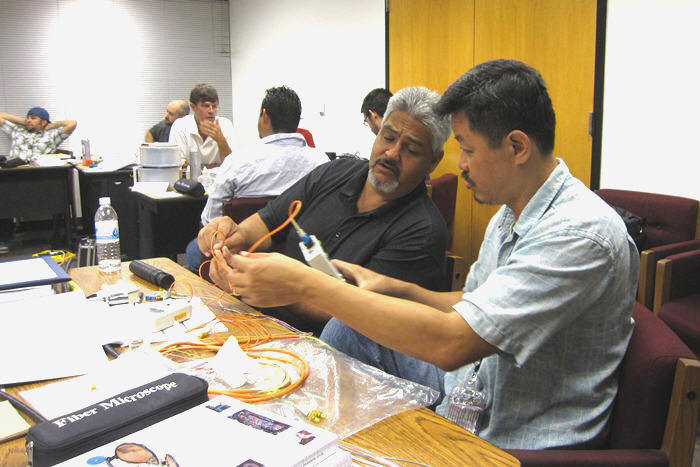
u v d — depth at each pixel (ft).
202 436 2.32
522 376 3.54
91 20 21.88
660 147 9.64
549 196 3.30
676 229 9.06
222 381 3.35
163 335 4.13
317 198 6.13
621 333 3.40
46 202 17.89
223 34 24.41
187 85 23.99
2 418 2.94
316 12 17.97
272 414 2.54
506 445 3.57
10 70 20.92
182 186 11.58
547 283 3.02
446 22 13.17
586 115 10.67
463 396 3.97
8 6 20.57
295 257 5.94
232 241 5.81
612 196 9.92
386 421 3.00
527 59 11.52
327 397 3.24
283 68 20.44
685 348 3.20
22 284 4.29
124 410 2.47
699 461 6.53
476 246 13.20
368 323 3.16
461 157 3.39
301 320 5.45
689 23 9.04
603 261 3.06
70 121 21.01
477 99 3.15
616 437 3.41
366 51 15.93
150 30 22.94
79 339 3.87
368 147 16.38
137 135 23.21
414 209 5.45
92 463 2.13
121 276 5.73
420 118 5.07
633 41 9.83
